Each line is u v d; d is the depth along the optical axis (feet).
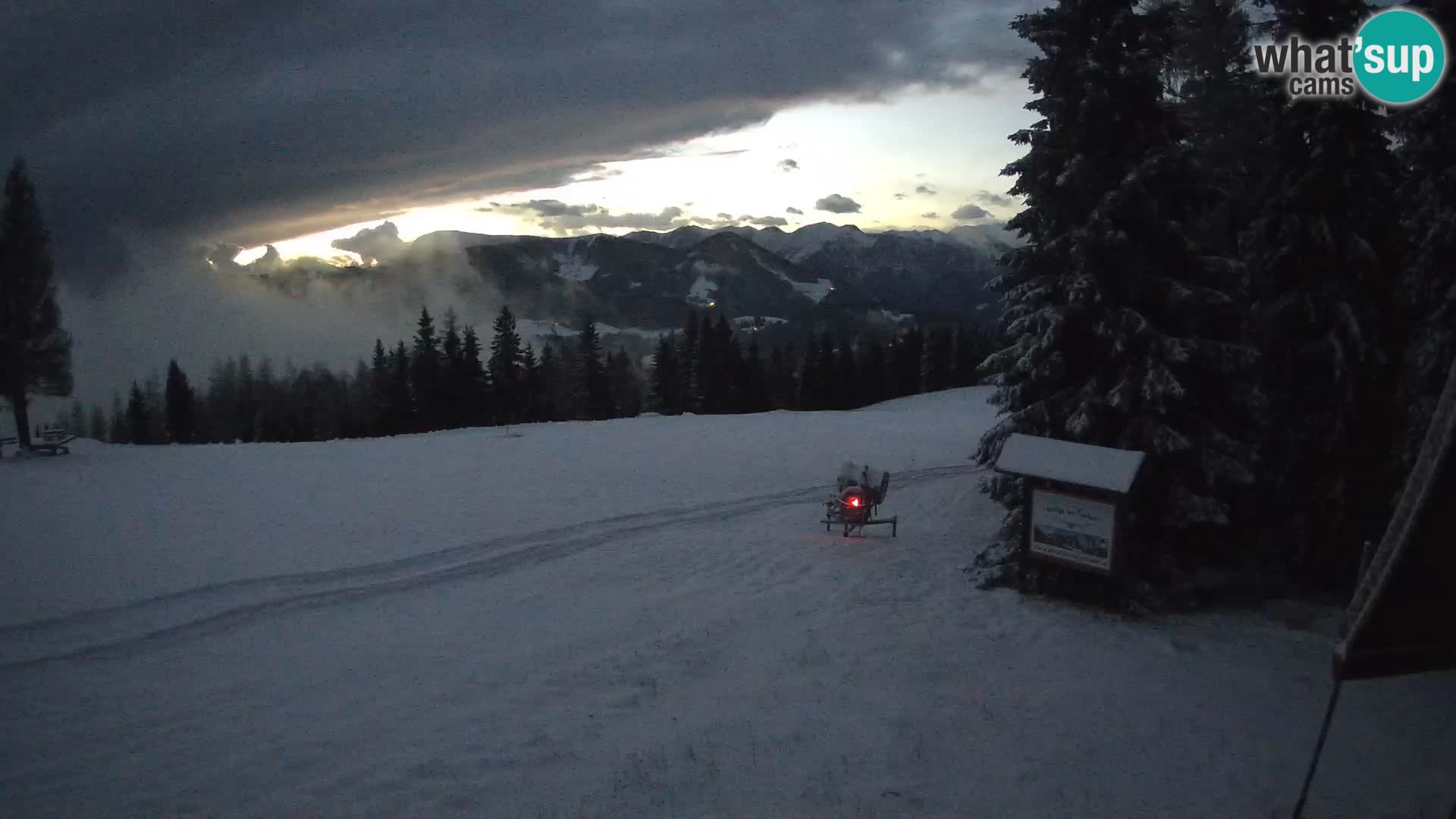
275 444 128.26
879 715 32.19
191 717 32.07
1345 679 24.48
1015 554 50.75
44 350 117.91
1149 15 47.03
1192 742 30.73
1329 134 48.44
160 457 105.70
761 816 24.97
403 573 51.98
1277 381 51.49
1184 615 45.73
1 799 26.02
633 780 27.14
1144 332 46.16
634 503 73.67
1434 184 45.80
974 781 27.22
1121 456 45.01
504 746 29.76
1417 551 24.18
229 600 45.55
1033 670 37.47
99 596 45.44
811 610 45.39
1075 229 47.32
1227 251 57.00
